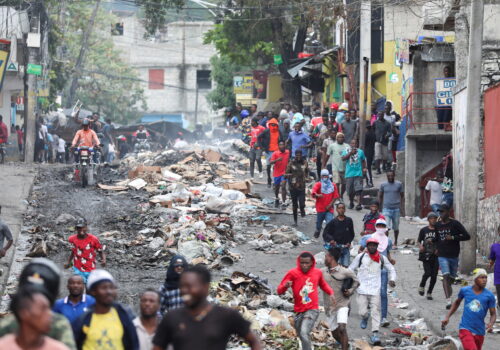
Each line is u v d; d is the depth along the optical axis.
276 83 92.00
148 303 13.70
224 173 50.06
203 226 34.75
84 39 104.56
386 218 34.50
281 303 25.12
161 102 162.75
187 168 48.91
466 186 30.67
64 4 82.00
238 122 68.81
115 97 133.88
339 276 21.19
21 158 63.25
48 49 78.69
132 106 153.25
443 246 26.77
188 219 36.47
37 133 63.78
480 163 35.94
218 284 26.61
